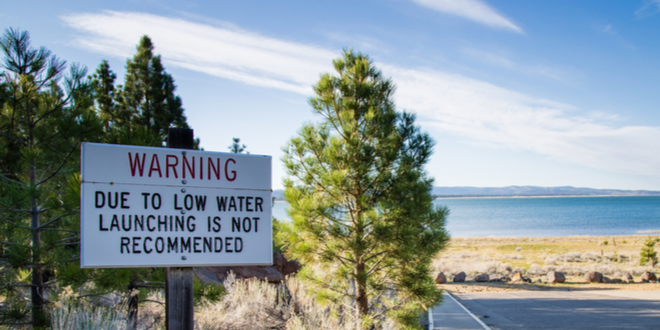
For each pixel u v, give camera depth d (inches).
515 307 666.2
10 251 229.5
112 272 235.0
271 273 565.6
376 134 366.6
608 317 565.9
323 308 358.9
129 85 681.6
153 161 146.9
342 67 401.1
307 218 327.6
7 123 256.8
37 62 241.0
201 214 150.4
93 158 139.9
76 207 219.5
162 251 144.5
